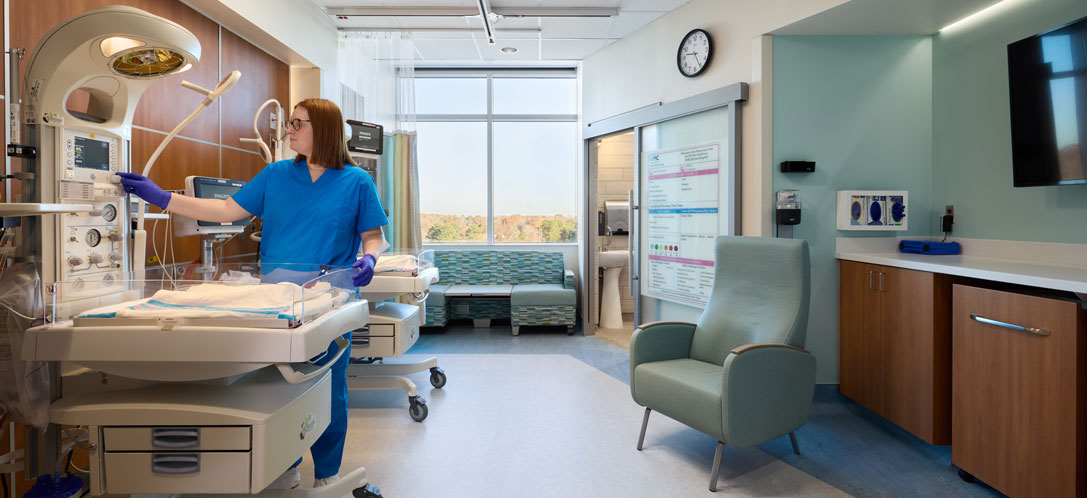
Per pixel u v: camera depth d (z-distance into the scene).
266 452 1.26
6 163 1.98
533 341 4.90
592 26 4.35
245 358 1.22
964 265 2.38
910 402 2.57
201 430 1.25
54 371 1.38
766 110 3.22
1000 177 2.80
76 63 1.51
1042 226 2.58
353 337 3.05
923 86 3.23
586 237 5.14
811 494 2.15
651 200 4.27
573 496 2.14
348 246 1.99
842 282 3.18
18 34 2.03
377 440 2.69
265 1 3.41
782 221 3.16
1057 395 1.80
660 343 2.72
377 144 3.99
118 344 1.23
